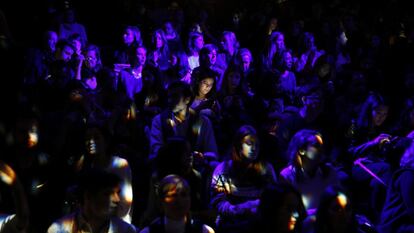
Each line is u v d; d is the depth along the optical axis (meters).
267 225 4.30
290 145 5.81
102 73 9.55
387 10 17.41
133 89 10.11
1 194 4.49
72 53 10.46
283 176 5.61
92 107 7.56
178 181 4.28
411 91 10.88
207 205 5.53
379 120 7.98
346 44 14.73
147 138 7.24
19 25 13.30
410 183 5.34
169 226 4.29
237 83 8.97
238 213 5.24
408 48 13.75
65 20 13.12
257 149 5.43
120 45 12.34
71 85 7.09
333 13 16.95
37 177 5.13
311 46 13.62
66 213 5.15
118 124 6.65
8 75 4.80
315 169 5.57
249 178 5.43
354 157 7.17
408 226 5.37
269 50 12.45
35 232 5.14
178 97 6.43
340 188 4.49
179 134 6.48
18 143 5.00
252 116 8.67
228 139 7.73
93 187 4.11
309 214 5.25
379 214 6.36
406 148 5.82
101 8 14.82
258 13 15.76
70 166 5.23
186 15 15.45
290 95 10.86
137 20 14.52
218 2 17.23
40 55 9.96
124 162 5.27
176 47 12.70
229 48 13.12
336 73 11.95
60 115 6.22
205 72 7.55
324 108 8.09
